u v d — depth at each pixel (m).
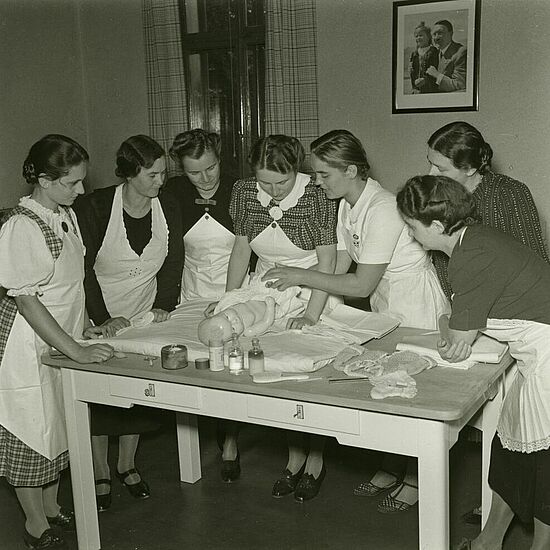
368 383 2.14
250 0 4.88
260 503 3.10
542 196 4.02
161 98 5.16
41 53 5.07
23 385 2.60
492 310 2.16
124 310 3.07
